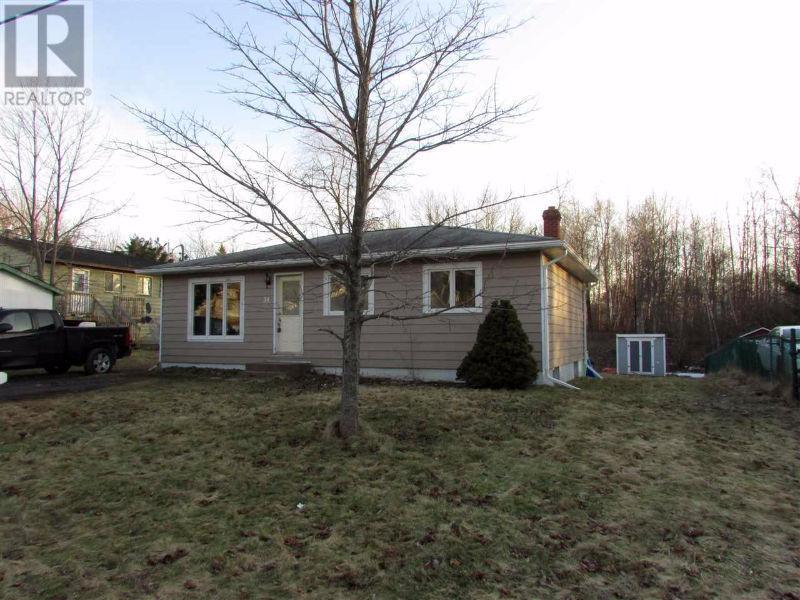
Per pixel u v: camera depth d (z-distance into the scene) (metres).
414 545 4.11
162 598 3.46
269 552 4.04
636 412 8.48
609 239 36.56
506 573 3.72
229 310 14.63
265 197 5.91
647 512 4.65
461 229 13.63
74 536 4.38
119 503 5.00
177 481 5.46
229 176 5.98
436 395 9.19
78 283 26.98
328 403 8.41
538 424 7.38
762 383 11.15
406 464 5.78
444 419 7.46
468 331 11.70
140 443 6.71
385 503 4.84
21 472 5.80
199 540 4.25
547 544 4.11
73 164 22.30
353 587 3.58
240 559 3.94
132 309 28.55
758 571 3.73
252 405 8.64
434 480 5.37
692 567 3.78
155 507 4.89
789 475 5.65
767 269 31.53
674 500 4.91
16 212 22.42
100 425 7.55
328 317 13.28
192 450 6.40
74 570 3.83
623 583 3.59
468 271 11.80
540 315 11.19
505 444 6.48
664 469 5.73
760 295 30.92
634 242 34.12
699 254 32.97
